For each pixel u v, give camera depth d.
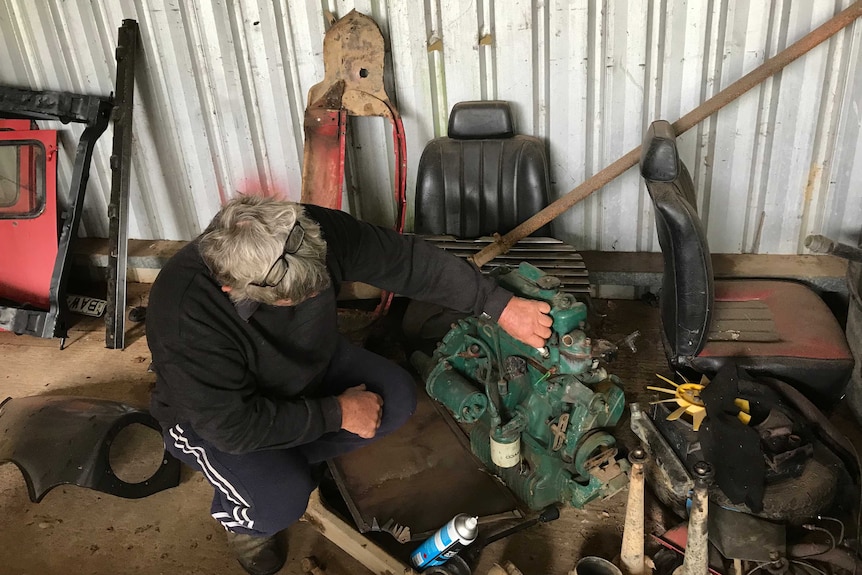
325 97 2.67
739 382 1.90
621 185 2.77
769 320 2.16
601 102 2.64
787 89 2.47
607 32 2.52
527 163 2.54
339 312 2.79
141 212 3.26
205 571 1.93
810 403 1.91
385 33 2.68
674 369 2.07
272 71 2.82
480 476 2.11
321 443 1.85
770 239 2.74
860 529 1.70
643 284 2.76
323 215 1.67
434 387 2.09
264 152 3.01
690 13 2.44
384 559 1.80
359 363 1.94
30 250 2.96
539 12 2.54
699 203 2.73
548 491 1.96
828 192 2.61
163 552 2.00
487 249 2.48
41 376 2.76
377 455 2.19
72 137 3.15
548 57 2.61
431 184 2.63
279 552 1.92
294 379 1.69
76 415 2.12
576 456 1.86
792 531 1.77
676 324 1.97
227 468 1.65
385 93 2.64
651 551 1.87
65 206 3.35
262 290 1.35
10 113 3.08
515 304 1.79
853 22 2.33
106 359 2.84
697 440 1.79
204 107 2.95
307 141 2.70
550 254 2.55
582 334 1.78
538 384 1.89
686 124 2.34
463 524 1.69
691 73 2.53
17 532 2.08
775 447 1.76
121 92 2.84
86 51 2.96
